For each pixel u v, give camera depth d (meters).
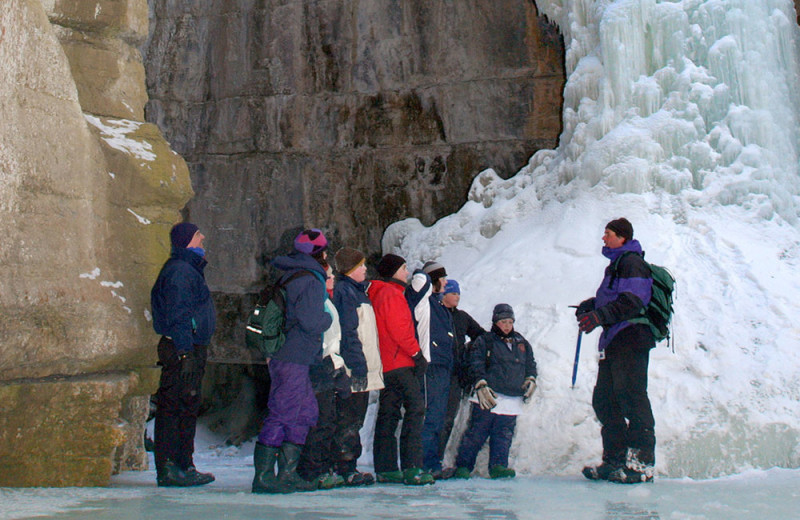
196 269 8.23
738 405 9.72
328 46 20.16
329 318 7.47
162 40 21.11
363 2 19.94
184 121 20.95
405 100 19.62
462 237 17.39
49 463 7.59
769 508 6.16
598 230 13.42
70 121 8.43
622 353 8.40
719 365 10.23
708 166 13.63
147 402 10.79
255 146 20.38
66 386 7.75
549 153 17.08
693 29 14.38
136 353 8.89
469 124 19.02
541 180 16.31
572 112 15.73
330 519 5.39
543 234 14.34
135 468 10.41
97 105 9.70
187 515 5.49
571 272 12.60
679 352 10.47
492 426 9.75
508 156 18.64
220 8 20.89
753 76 13.76
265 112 20.36
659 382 10.12
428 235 18.11
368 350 8.46
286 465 7.32
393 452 8.76
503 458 9.55
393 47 19.70
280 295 7.34
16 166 7.53
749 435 9.49
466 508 6.16
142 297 9.17
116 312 8.59
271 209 20.17
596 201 14.02
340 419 8.35
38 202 7.83
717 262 12.08
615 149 14.09
